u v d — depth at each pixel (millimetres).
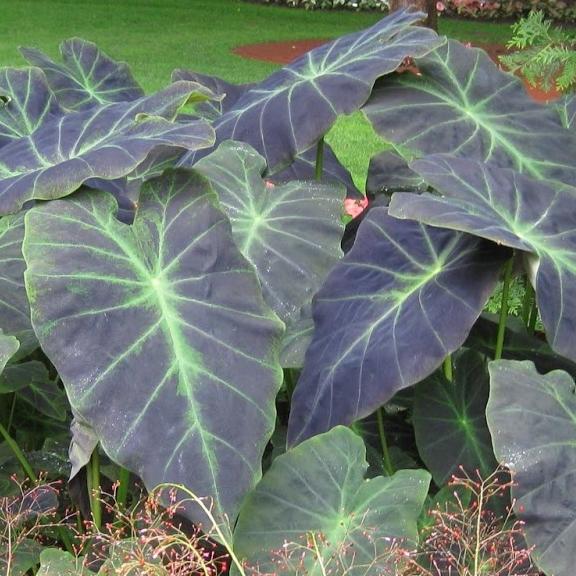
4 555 1519
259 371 1486
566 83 3104
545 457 1400
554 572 1341
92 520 1553
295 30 12273
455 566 1447
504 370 1480
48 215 1538
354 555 1352
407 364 1516
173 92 1778
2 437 2012
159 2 14055
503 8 12016
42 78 2211
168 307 1503
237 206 1946
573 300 1533
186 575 1314
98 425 1386
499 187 1733
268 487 1469
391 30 2146
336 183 2039
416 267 1698
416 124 2031
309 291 1856
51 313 1436
